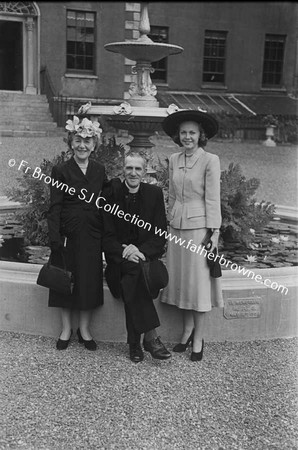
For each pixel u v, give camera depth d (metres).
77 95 14.27
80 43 13.79
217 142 16.69
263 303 3.88
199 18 11.81
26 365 3.38
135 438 2.65
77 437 2.64
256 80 15.03
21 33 15.20
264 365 3.49
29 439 2.61
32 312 3.87
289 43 12.87
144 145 5.84
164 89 14.09
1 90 15.02
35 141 12.84
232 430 2.75
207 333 3.85
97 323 3.80
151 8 11.21
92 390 3.09
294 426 2.80
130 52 5.55
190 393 3.10
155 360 3.53
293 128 16.69
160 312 3.78
